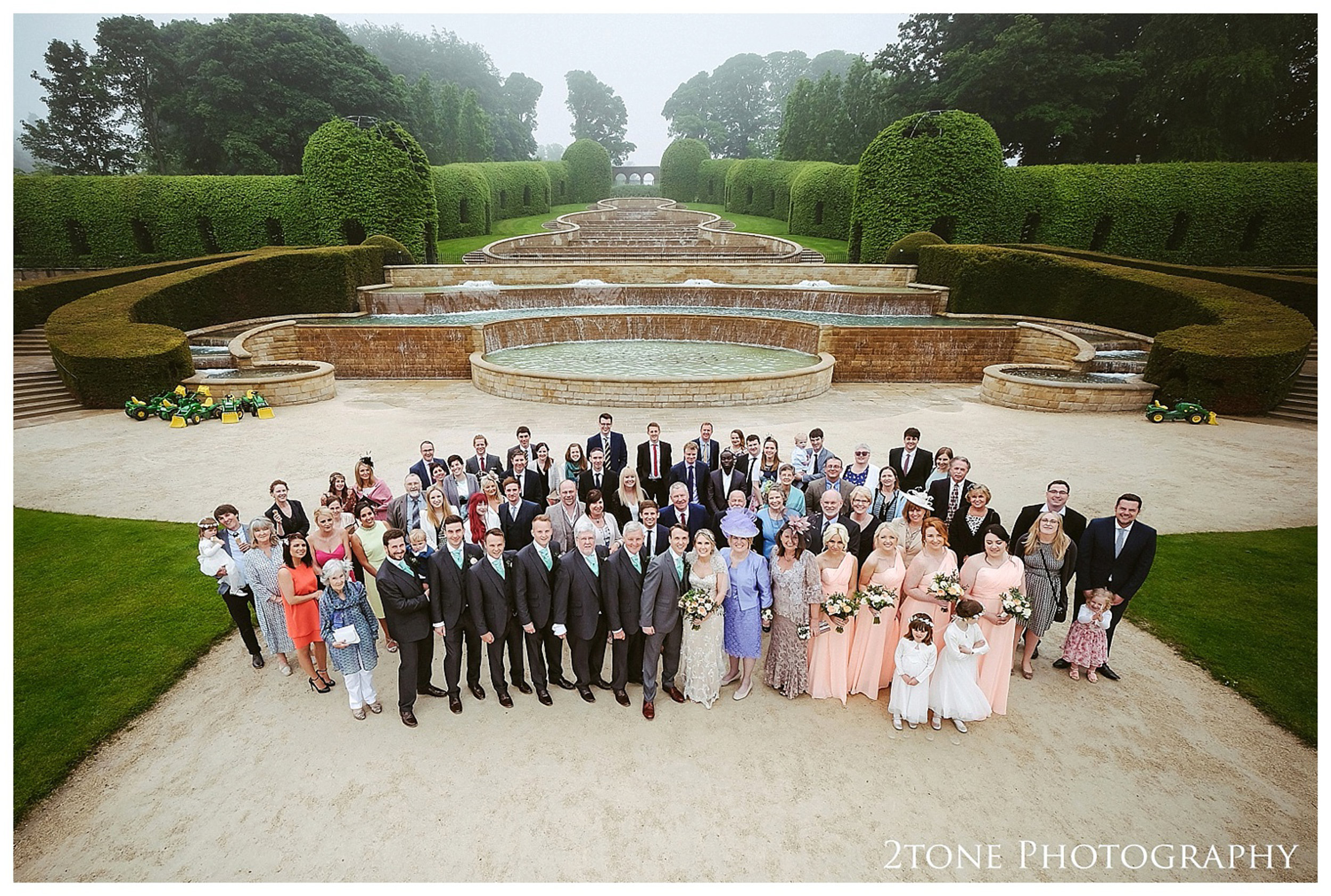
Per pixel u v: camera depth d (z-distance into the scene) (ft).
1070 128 139.54
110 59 170.91
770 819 15.81
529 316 87.66
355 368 76.89
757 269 113.80
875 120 210.18
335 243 123.13
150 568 28.73
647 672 19.27
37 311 83.66
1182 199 116.57
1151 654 22.40
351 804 16.29
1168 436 51.03
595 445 32.32
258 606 20.13
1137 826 15.60
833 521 21.93
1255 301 71.00
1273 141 143.33
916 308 99.14
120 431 52.65
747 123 463.83
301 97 169.27
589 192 282.77
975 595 19.07
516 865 14.56
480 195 184.24
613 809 16.14
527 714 19.76
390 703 20.33
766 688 20.90
